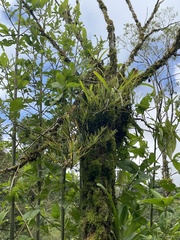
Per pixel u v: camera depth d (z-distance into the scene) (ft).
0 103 5.77
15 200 6.05
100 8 6.81
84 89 5.57
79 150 5.08
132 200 5.91
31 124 6.42
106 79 6.15
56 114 6.33
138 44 6.56
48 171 5.80
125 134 5.98
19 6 6.46
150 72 6.16
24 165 5.73
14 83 6.20
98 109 5.61
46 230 6.42
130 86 5.84
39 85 6.57
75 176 6.38
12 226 5.75
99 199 5.19
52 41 6.68
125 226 5.69
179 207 6.01
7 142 6.40
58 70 6.42
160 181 5.99
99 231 4.98
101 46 6.67
